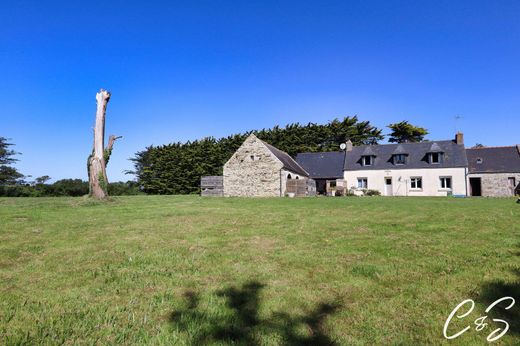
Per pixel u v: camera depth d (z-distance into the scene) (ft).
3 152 157.99
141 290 14.33
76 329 10.88
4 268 17.71
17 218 35.81
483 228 27.86
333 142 164.86
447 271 16.05
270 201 62.75
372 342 9.93
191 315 11.71
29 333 10.55
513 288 13.56
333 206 50.16
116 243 23.35
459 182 116.78
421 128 184.14
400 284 14.48
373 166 128.67
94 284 15.12
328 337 10.21
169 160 162.40
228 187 107.24
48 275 16.44
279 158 106.73
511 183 114.62
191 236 25.59
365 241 23.07
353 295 13.38
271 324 11.05
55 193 134.41
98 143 59.21
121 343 10.02
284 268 17.01
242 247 21.76
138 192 162.30
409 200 66.69
